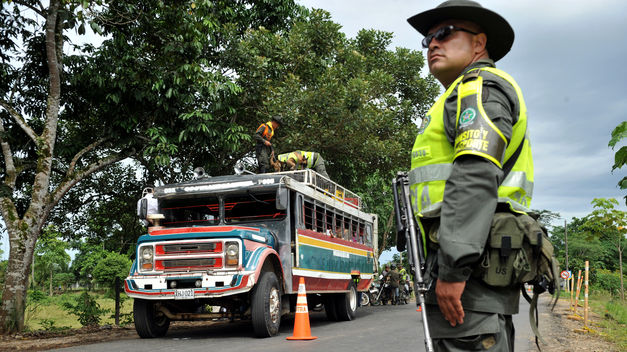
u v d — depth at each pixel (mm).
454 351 1939
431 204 2068
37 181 12570
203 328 12055
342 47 20703
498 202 1952
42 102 15125
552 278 1894
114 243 20781
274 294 9688
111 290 41375
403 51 24922
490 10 2141
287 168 14148
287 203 10109
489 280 1880
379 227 32750
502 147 1855
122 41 13820
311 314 16750
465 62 2209
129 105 15008
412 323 12320
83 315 13789
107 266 41875
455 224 1802
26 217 12312
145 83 13797
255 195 10562
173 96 15016
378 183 28188
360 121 18281
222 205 10750
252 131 18562
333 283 12734
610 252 76188
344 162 20031
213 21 15250
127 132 14930
